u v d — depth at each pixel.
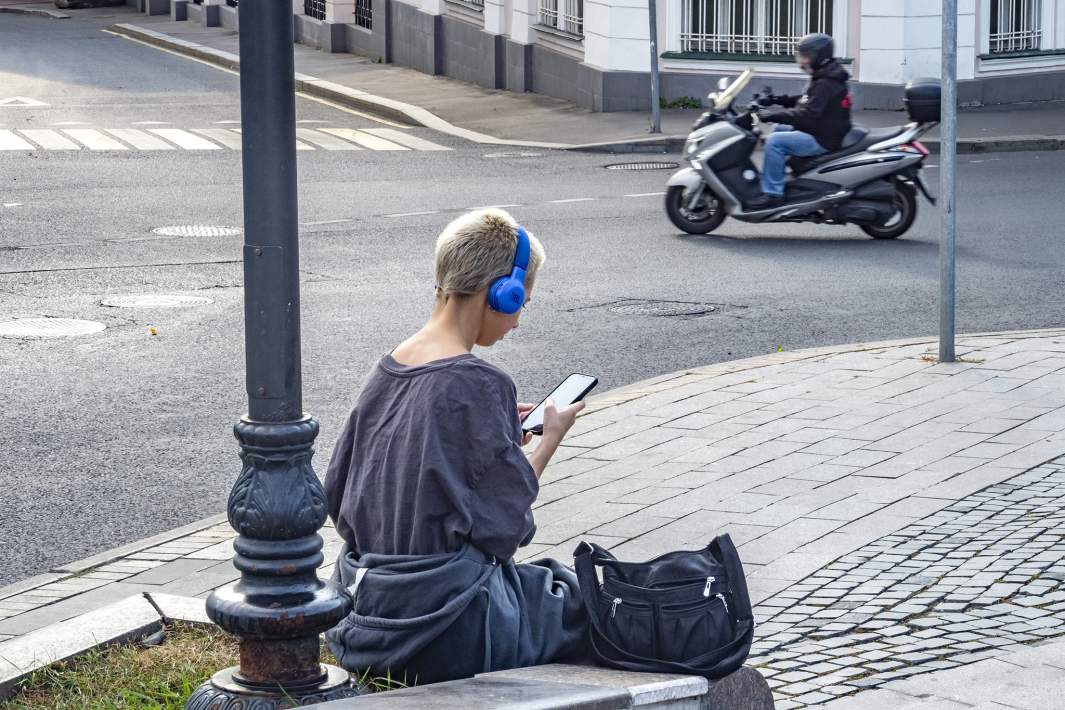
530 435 4.97
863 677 5.88
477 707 3.96
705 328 13.52
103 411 10.86
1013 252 16.92
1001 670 5.88
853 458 9.13
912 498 8.30
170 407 10.98
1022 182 22.20
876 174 17.62
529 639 4.69
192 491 9.08
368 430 4.67
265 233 4.51
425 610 4.54
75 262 16.81
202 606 6.28
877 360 11.83
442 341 4.68
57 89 36.84
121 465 9.58
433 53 39.25
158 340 13.15
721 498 8.43
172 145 27.67
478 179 23.77
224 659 5.72
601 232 18.78
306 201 21.36
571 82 33.28
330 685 4.64
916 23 29.22
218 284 15.71
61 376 11.85
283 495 4.54
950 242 11.50
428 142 28.81
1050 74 31.31
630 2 31.34
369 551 4.71
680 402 10.68
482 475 4.50
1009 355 11.84
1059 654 6.02
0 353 12.59
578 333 13.35
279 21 4.46
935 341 12.50
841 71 17.84
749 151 18.12
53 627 6.00
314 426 4.61
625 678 4.42
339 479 4.80
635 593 4.64
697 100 31.58
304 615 4.51
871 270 16.12
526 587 4.80
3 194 21.80
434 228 19.11
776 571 7.21
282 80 4.49
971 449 9.26
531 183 23.28
